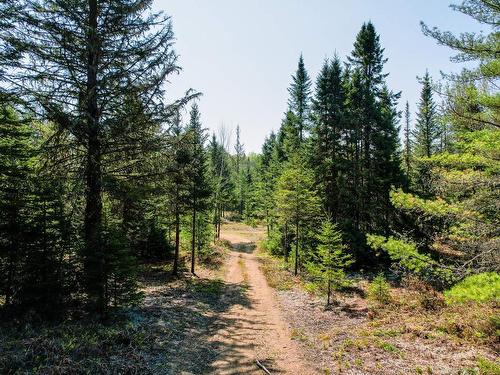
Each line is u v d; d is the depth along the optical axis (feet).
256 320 51.39
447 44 27.40
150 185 47.37
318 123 99.55
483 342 37.11
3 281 36.70
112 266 38.55
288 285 76.84
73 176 41.98
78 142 42.34
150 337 37.24
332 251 64.39
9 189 37.01
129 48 43.88
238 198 248.52
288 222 97.35
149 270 84.69
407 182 96.43
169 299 58.54
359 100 102.17
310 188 96.73
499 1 25.04
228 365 34.24
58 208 40.70
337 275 60.64
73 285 38.34
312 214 91.15
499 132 24.90
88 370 26.66
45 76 38.55
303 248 95.35
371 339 40.73
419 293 59.82
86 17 42.52
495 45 25.98
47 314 35.96
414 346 37.70
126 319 40.98
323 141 98.84
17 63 36.32
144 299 55.47
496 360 32.42
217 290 70.74
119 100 44.50
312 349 39.45
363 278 79.82
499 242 25.11
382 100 112.88
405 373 30.89
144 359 31.76
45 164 41.04
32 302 35.88
